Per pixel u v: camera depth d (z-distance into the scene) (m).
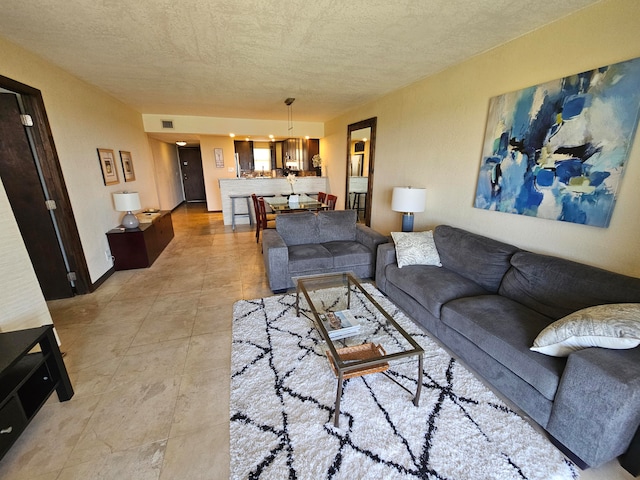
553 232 2.11
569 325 1.38
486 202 2.62
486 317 1.81
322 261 3.10
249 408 1.60
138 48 2.48
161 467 1.30
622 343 1.23
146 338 2.26
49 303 2.87
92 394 1.71
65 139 2.96
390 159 4.20
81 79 3.28
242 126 6.50
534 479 1.24
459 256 2.55
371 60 2.80
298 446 1.38
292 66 2.98
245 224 6.63
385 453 1.35
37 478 1.25
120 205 3.75
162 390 1.74
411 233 2.91
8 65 2.29
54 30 2.12
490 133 2.52
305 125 7.04
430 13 1.92
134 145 5.08
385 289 2.89
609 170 1.74
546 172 2.09
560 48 1.96
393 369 1.89
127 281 3.42
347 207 6.00
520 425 1.50
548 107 2.03
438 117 3.18
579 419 1.25
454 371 1.87
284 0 1.77
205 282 3.38
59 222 2.87
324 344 1.89
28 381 1.59
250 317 2.54
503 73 2.39
